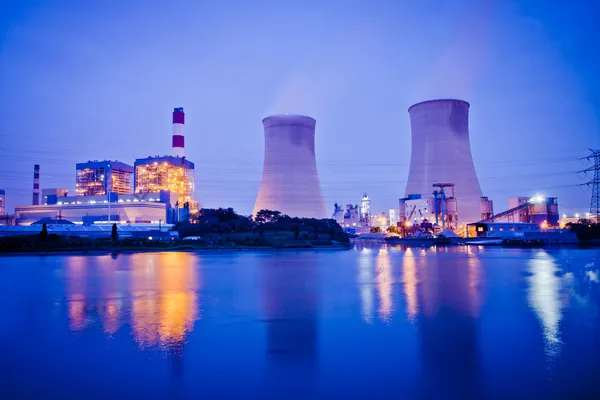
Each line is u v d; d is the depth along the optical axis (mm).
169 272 36094
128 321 16609
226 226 94188
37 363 11562
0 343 13508
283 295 23219
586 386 9688
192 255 60344
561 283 27938
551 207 122750
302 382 10094
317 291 24672
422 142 150750
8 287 26609
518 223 115375
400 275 33406
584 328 15047
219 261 48625
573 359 11578
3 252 61188
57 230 93250
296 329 15188
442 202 135000
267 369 11023
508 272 35438
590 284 27344
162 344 13359
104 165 158750
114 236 74875
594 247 83250
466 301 20906
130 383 10078
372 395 9336
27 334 14633
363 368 11070
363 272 35844
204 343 13430
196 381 10211
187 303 20703
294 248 77688
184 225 100562
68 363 11555
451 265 42875
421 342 13367
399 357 11922
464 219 142875
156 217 133625
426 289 25281
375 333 14547
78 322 16453
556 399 9000
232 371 10898
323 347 12922
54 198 148125
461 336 14055
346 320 16609
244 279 30828
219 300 21594
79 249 65500
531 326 15375
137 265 43062
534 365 11125
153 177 155750
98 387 9828
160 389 9719
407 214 144125
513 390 9508
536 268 39094
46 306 19953
